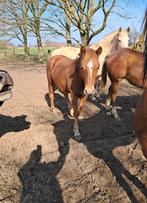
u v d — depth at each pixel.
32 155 4.41
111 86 6.23
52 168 4.05
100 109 6.87
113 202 3.30
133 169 3.93
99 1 14.59
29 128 5.41
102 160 4.14
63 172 3.94
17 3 17.30
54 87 6.62
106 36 7.83
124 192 3.45
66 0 14.64
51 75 6.35
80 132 5.31
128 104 7.34
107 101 6.69
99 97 7.93
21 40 23.08
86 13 15.01
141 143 2.19
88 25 14.93
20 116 6.41
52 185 3.67
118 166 4.00
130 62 5.75
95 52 4.66
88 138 5.03
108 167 3.97
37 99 8.18
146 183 3.61
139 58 5.66
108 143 4.65
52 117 6.33
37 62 21.97
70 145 4.66
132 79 5.82
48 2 14.88
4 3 17.28
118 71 5.93
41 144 4.73
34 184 3.71
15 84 11.20
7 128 5.56
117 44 7.54
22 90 9.73
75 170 3.96
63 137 5.02
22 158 4.34
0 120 6.08
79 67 4.82
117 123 5.80
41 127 5.44
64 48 8.80
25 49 23.53
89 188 3.56
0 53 30.80
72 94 5.11
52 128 5.45
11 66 19.08
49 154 4.41
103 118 6.12
